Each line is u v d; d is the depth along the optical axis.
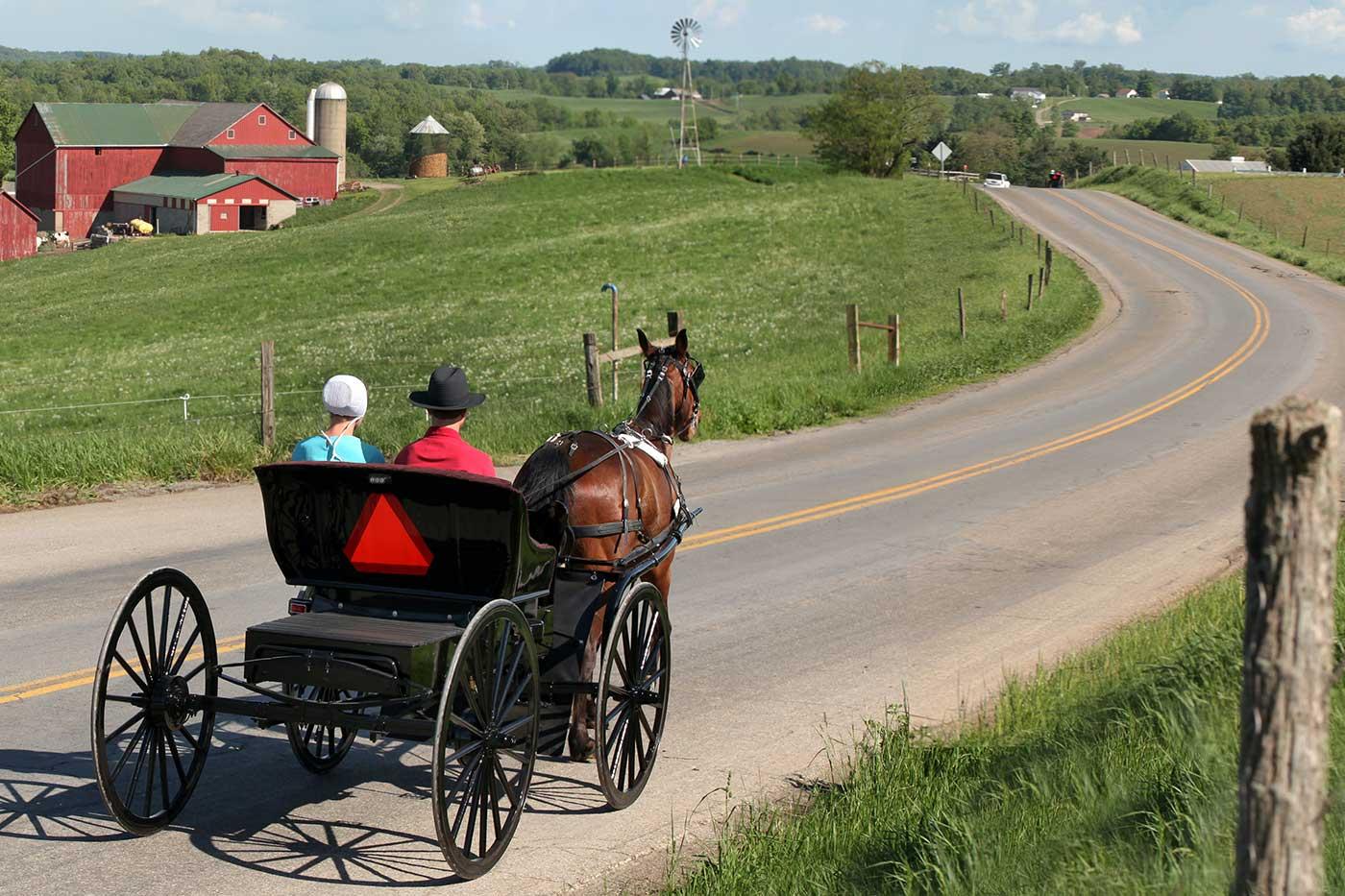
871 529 13.93
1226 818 5.50
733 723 7.94
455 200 96.50
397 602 6.09
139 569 10.80
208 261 64.12
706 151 187.88
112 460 14.79
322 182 102.75
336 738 7.43
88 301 53.72
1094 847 5.30
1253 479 3.63
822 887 5.24
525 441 17.88
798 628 10.11
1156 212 82.06
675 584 11.39
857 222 68.06
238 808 6.35
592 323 38.66
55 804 6.23
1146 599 11.23
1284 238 77.12
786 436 20.73
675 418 7.83
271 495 6.03
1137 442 20.61
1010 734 7.29
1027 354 32.66
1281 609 3.61
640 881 5.72
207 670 6.20
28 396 29.75
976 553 12.94
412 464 6.49
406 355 33.56
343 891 5.47
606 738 6.29
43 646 8.61
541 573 6.26
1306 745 3.63
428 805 6.52
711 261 53.97
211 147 98.81
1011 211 78.00
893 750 6.98
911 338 32.75
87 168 98.44
